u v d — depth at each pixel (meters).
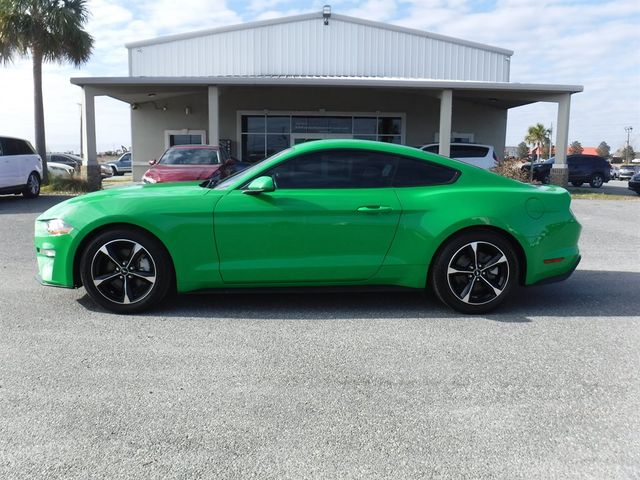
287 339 4.09
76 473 2.43
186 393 3.20
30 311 4.75
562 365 3.65
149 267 4.61
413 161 4.80
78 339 4.06
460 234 4.66
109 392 3.20
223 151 13.89
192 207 4.51
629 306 5.08
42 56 19.44
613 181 41.38
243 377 3.42
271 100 24.11
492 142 25.03
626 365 3.66
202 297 5.23
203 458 2.55
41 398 3.12
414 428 2.83
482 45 24.16
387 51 24.12
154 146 24.05
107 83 17.92
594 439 2.74
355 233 4.57
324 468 2.48
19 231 9.55
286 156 4.73
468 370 3.55
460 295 4.70
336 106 24.33
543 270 4.76
